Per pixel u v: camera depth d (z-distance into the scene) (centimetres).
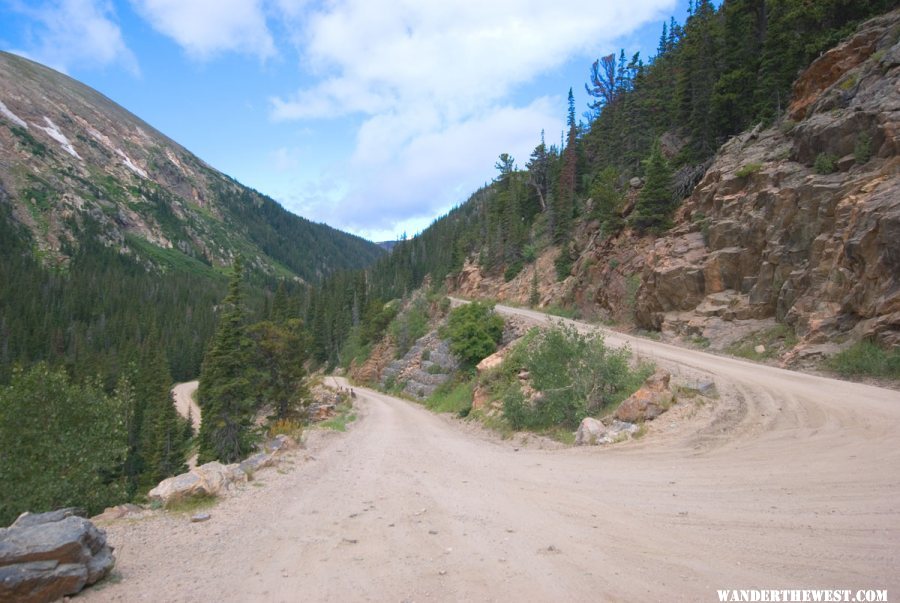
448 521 646
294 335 2938
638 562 468
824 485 704
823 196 2127
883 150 1964
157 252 18812
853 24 2717
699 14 4647
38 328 8869
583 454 1143
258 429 2862
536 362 1728
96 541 481
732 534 532
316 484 923
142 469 4194
